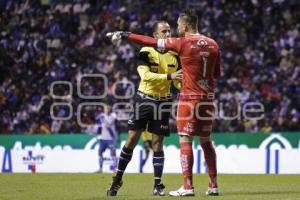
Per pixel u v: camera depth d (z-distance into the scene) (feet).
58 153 200.44
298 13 269.64
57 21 277.23
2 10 286.25
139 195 87.81
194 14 84.69
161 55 89.51
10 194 90.27
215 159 87.04
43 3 287.69
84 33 271.49
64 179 131.75
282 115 215.72
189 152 84.53
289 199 79.25
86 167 198.08
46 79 246.06
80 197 84.53
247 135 188.85
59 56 260.83
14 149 203.10
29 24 278.67
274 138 186.91
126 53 254.06
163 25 88.07
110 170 194.90
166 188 105.81
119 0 284.20
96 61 254.68
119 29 269.85
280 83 233.55
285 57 248.73
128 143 89.81
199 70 83.71
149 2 280.92
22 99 239.50
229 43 256.73
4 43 268.82
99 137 195.62
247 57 249.14
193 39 83.66
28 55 263.08
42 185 110.11
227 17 269.64
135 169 190.49
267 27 264.72
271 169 185.16
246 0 274.57
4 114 232.73
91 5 284.61
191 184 84.64
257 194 87.76
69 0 286.25
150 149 186.80
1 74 257.34
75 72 248.52
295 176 157.17
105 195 88.12
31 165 201.77
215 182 86.79
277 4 272.10
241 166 187.21
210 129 86.02
